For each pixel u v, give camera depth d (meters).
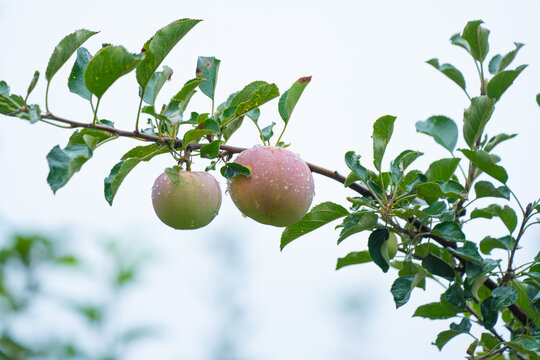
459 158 1.59
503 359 1.63
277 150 1.58
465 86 1.69
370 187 1.60
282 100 1.61
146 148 1.57
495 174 1.58
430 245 1.62
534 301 1.58
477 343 1.59
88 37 1.51
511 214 1.59
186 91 1.55
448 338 1.61
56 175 1.46
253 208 1.57
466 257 1.55
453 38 1.70
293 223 1.58
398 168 1.61
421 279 1.57
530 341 1.56
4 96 1.49
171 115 1.54
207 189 1.60
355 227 1.57
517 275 1.58
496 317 1.56
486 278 1.59
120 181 1.54
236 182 1.57
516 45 1.69
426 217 1.59
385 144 1.58
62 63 1.50
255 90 1.56
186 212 1.60
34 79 1.48
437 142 1.69
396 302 1.56
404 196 1.58
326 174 1.62
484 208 1.61
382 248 1.57
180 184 1.59
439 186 1.56
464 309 1.58
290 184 1.56
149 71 1.53
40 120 1.50
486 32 1.68
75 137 1.54
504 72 1.64
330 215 1.60
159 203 1.60
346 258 1.66
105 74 1.49
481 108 1.62
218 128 1.57
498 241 1.59
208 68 1.65
